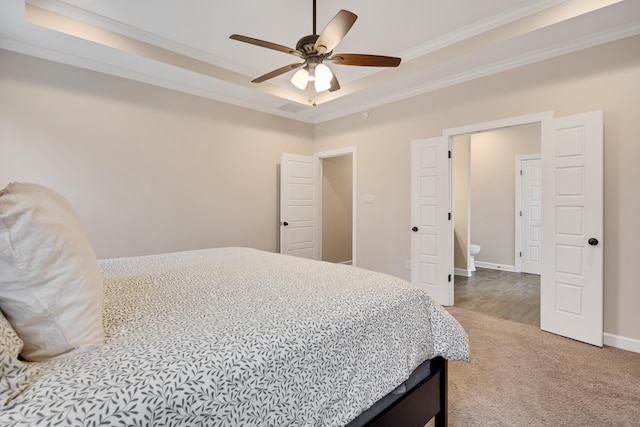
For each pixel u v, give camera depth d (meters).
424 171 3.82
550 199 2.86
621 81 2.55
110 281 1.57
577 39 2.72
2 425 0.56
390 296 1.38
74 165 3.10
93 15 2.73
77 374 0.70
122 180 3.39
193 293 1.36
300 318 1.08
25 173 2.85
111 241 3.32
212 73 3.57
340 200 6.02
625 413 1.76
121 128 3.37
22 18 2.42
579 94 2.75
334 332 1.07
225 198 4.25
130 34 2.98
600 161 2.56
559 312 2.82
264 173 4.68
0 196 0.78
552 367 2.27
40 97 2.91
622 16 2.38
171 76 3.54
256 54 3.49
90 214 3.20
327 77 2.55
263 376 0.85
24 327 0.76
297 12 2.72
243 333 0.94
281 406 0.88
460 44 3.06
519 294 4.19
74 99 3.08
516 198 5.55
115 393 0.66
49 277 0.78
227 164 4.26
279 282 1.56
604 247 2.65
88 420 0.60
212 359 0.80
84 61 3.11
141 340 0.88
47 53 2.92
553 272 2.85
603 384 2.04
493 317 3.31
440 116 3.71
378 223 4.39
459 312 3.46
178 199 3.81
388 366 1.22
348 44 3.26
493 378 2.13
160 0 2.54
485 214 5.94
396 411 1.27
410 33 3.05
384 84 3.78
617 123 2.58
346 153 4.85
